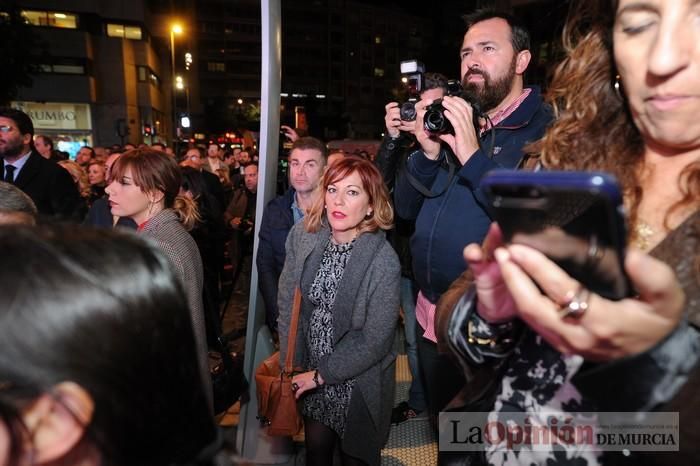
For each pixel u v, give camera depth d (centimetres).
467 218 177
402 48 8169
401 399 310
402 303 297
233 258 546
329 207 196
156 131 3772
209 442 58
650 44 60
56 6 2906
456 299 85
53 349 44
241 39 6975
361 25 7681
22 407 44
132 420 47
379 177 199
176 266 190
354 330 192
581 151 80
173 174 214
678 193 65
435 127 177
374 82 7925
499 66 200
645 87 61
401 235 268
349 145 1033
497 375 80
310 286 204
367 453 190
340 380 187
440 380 178
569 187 46
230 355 226
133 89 3341
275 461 245
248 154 980
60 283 45
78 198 388
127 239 53
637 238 68
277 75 228
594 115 79
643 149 73
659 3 57
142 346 48
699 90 57
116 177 205
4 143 348
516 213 52
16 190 147
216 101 5278
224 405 222
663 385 53
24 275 45
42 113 2956
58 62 2911
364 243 195
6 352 43
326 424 196
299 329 208
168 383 51
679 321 51
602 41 79
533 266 51
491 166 167
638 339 50
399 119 240
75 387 44
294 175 283
